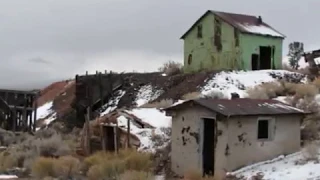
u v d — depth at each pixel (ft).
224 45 157.58
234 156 68.39
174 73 175.11
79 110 167.53
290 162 66.33
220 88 133.08
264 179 59.82
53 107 216.95
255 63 156.25
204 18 164.86
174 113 78.23
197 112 73.41
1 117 139.95
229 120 68.18
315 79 126.93
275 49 159.63
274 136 72.23
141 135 92.12
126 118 98.58
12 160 86.07
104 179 69.00
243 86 134.21
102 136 95.30
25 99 142.00
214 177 64.13
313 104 91.66
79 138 115.75
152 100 152.46
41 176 72.84
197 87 139.74
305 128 81.25
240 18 164.04
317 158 64.64
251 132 70.18
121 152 81.61
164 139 90.38
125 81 178.40
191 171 68.64
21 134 126.00
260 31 156.76
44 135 124.26
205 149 73.67
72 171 74.95
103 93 169.99
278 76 143.02
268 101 80.18
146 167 75.15
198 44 167.43
